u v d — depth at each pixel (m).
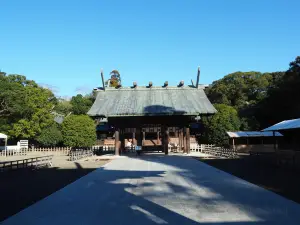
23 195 11.39
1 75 45.22
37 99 45.41
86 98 75.69
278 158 20.88
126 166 21.44
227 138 40.66
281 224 7.11
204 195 10.79
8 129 49.03
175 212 8.34
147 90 34.94
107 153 37.78
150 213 8.29
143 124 31.55
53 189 12.66
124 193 11.34
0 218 8.10
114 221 7.57
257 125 44.34
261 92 67.56
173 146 37.97
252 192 11.26
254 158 24.31
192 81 36.25
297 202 9.49
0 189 12.77
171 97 33.09
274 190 11.63
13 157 37.12
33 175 17.55
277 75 71.56
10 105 41.06
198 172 17.61
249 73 72.00
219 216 7.88
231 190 11.73
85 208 9.05
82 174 17.77
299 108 43.47
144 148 40.38
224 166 20.94
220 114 42.09
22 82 47.94
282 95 45.38
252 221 7.38
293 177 15.03
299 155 18.70
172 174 16.77
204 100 32.28
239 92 68.88
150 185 13.12
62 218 7.97
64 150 41.53
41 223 7.55
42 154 40.59
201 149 36.28
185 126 31.97
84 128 39.59
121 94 34.16
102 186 13.03
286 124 24.80
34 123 45.16
